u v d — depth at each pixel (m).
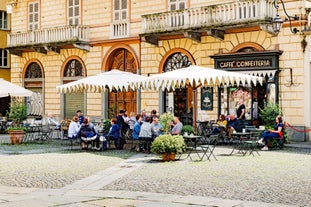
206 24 24.28
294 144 20.91
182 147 16.31
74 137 20.47
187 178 12.69
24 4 34.84
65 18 32.22
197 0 25.92
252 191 10.90
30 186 11.98
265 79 22.98
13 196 10.48
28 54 34.50
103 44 30.11
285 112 22.69
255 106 23.73
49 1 33.22
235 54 23.75
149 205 9.41
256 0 22.58
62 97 32.41
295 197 10.21
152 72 27.84
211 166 14.73
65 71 32.41
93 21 30.72
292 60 22.47
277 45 22.88
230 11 23.61
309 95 22.12
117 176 13.23
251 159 16.27
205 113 25.44
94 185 11.97
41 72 33.81
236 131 20.75
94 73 30.61
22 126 24.72
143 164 15.45
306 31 21.89
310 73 22.11
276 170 13.91
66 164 15.73
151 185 11.80
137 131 19.38
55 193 10.88
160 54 27.48
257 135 18.81
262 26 22.66
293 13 22.47
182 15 25.44
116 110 29.91
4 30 38.12
